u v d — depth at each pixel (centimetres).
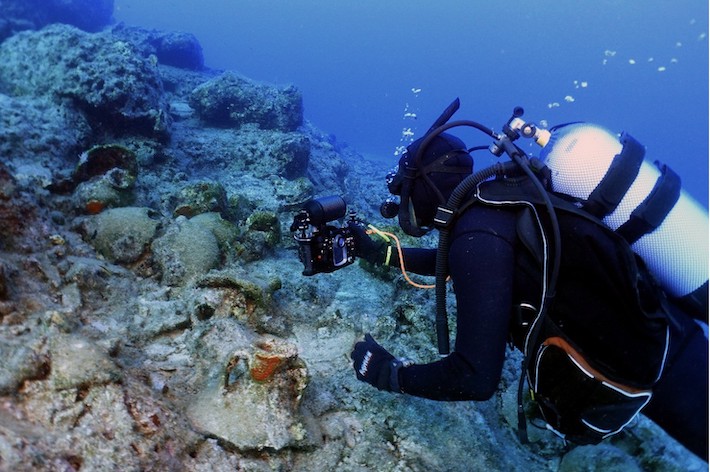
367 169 1323
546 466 236
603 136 161
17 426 131
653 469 231
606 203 151
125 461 141
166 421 163
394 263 239
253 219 377
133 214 314
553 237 142
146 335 234
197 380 209
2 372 144
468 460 215
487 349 131
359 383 241
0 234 231
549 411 155
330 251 219
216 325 236
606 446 229
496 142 166
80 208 335
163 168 560
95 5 1424
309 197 560
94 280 251
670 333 148
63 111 518
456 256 142
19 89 548
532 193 149
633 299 134
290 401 194
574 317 142
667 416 150
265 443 178
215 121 870
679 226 151
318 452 195
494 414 261
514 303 149
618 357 139
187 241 301
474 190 156
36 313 187
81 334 180
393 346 283
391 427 220
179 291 283
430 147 172
